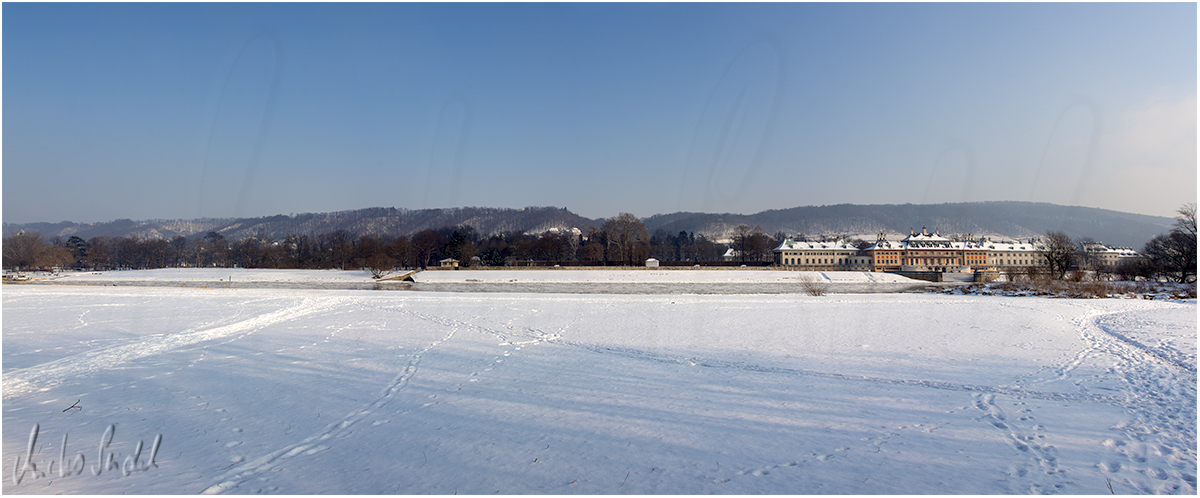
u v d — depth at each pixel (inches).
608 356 776.3
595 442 412.5
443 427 452.1
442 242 4234.7
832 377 632.4
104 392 572.4
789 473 350.9
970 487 329.1
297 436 434.0
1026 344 843.4
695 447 400.2
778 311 1327.5
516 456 385.1
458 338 945.5
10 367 700.7
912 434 424.5
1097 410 482.3
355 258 4274.1
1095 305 1425.9
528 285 2896.2
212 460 382.0
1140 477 339.9
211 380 626.8
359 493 326.6
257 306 1451.8
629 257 4158.5
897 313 1269.7
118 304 1496.1
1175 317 1110.4
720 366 701.9
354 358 762.2
